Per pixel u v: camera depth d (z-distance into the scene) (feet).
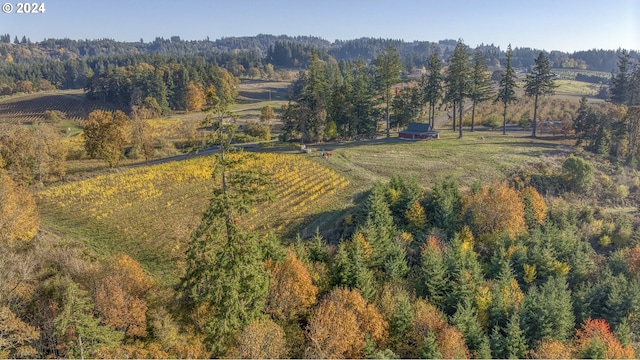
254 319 86.58
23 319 81.35
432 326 100.42
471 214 161.38
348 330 90.58
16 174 191.72
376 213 151.53
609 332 112.27
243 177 81.92
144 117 392.06
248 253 81.61
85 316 71.46
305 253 122.42
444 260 128.26
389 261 126.41
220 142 79.15
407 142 277.23
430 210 167.12
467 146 262.67
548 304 111.24
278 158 236.63
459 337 96.99
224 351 81.61
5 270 85.66
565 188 206.18
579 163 204.03
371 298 111.34
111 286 83.51
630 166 242.17
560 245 153.38
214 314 84.94
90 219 161.27
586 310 124.36
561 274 141.59
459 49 272.92
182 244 140.05
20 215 121.49
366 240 131.34
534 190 186.60
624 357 99.86
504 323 114.01
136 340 81.30
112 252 134.31
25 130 217.36
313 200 180.86
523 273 141.49
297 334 94.48
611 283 127.75
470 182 200.75
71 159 273.13
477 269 126.82
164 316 84.58
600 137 253.24
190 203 177.78
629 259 150.51
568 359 98.27
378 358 85.71
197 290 90.33
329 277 113.19
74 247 119.14
